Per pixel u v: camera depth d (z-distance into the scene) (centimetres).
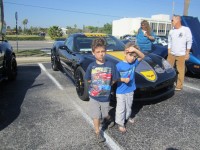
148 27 591
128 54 321
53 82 643
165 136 333
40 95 527
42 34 4806
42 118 400
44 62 1010
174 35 541
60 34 3853
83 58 479
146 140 323
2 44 587
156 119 392
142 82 404
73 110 434
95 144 314
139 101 412
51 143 318
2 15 600
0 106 459
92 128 361
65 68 625
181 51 539
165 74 439
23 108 448
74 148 305
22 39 3656
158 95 429
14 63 677
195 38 676
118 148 303
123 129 346
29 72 787
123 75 327
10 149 305
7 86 607
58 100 492
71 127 365
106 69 307
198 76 729
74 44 561
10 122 386
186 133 342
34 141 324
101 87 309
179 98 499
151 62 457
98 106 319
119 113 339
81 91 477
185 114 413
